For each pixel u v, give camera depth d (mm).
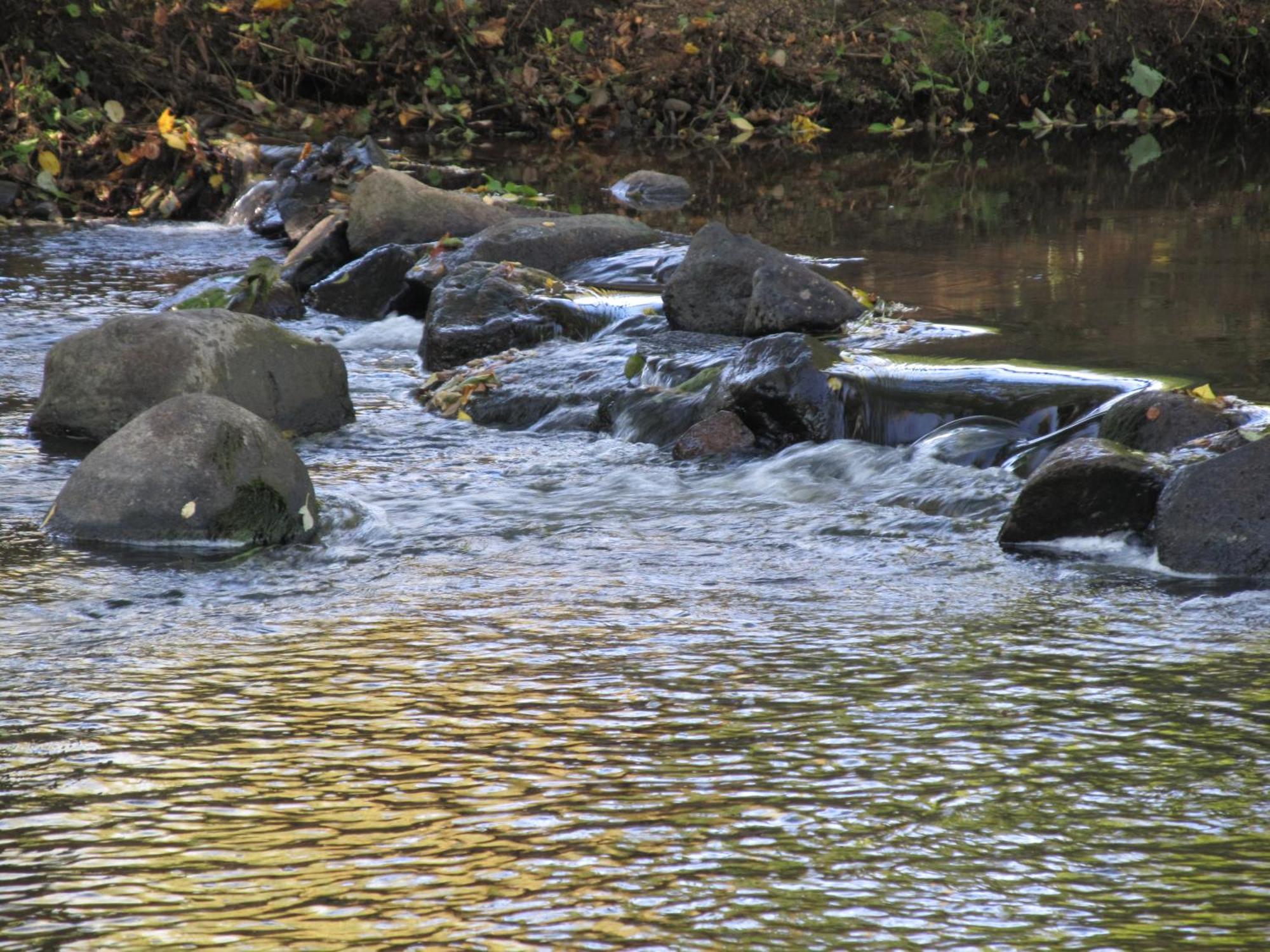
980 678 12141
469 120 55031
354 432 21094
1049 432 18516
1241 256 30125
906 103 57812
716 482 18328
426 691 11961
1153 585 14375
